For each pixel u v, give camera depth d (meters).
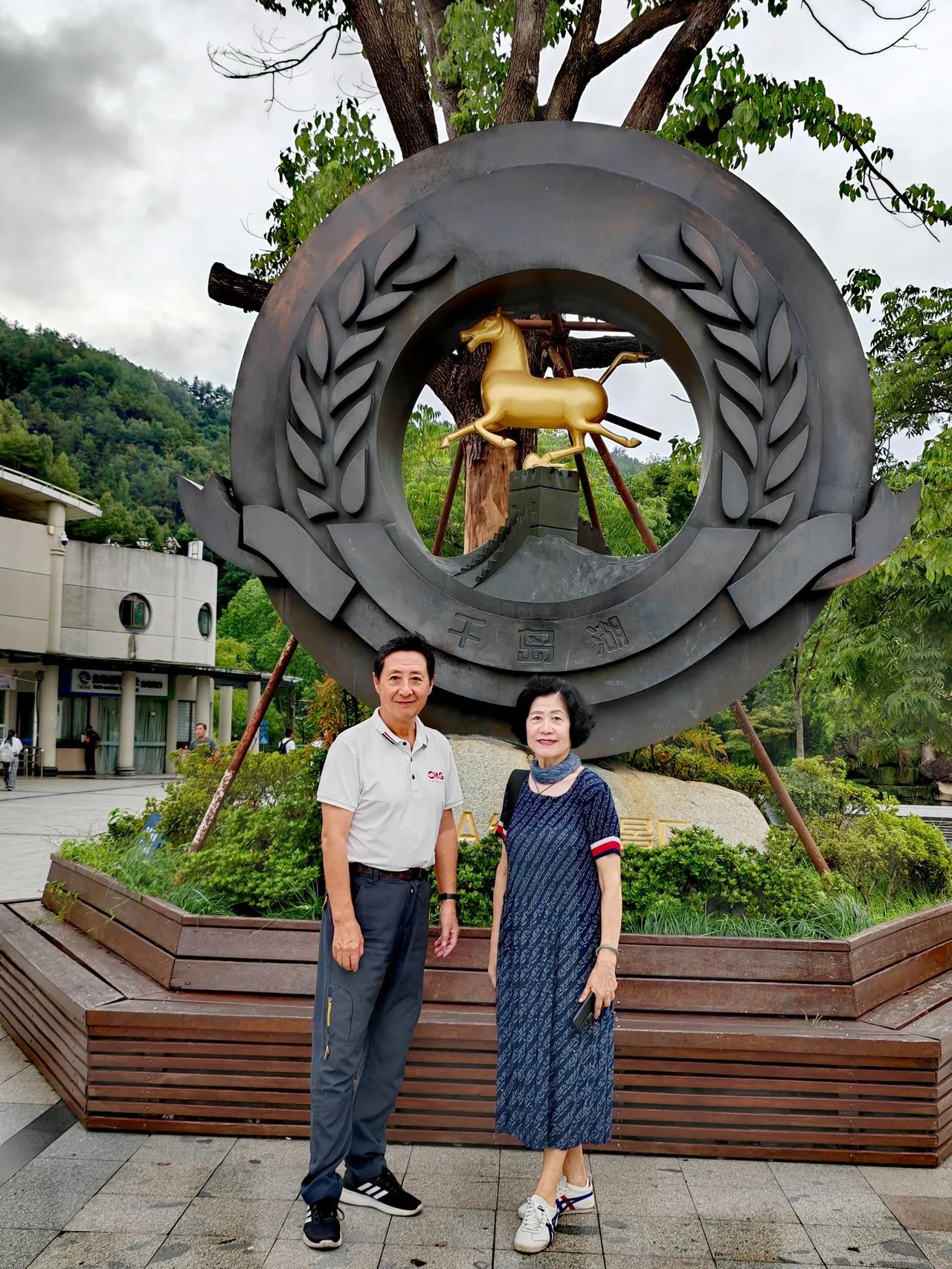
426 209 4.79
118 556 28.64
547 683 3.01
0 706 25.31
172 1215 2.93
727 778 5.89
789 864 4.54
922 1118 3.32
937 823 11.16
